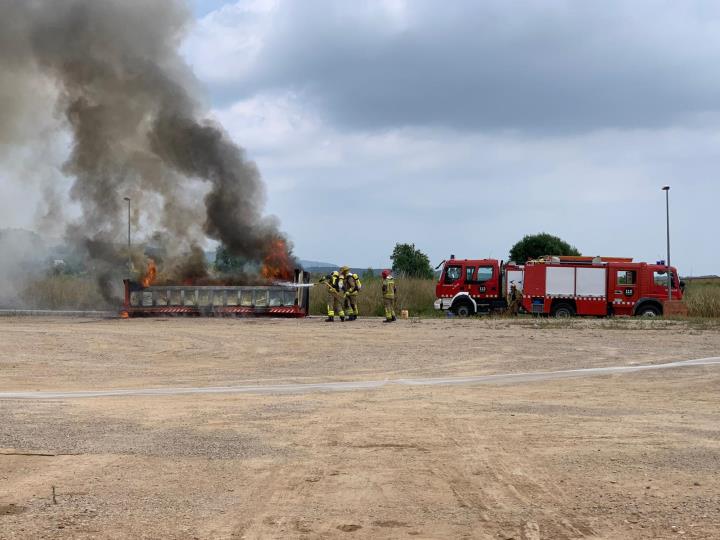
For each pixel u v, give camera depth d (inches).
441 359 635.5
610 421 367.9
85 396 450.0
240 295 1117.7
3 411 393.4
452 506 227.1
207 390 475.5
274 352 689.0
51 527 206.2
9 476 262.4
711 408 407.8
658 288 1095.0
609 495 238.1
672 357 642.8
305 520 213.6
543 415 384.5
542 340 773.9
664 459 287.4
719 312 1102.4
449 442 319.0
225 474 265.7
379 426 354.3
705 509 222.1
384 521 212.7
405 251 2434.8
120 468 273.9
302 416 380.8
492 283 1160.8
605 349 700.0
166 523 210.5
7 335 816.3
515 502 231.3
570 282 1104.2
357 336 822.5
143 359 642.8
